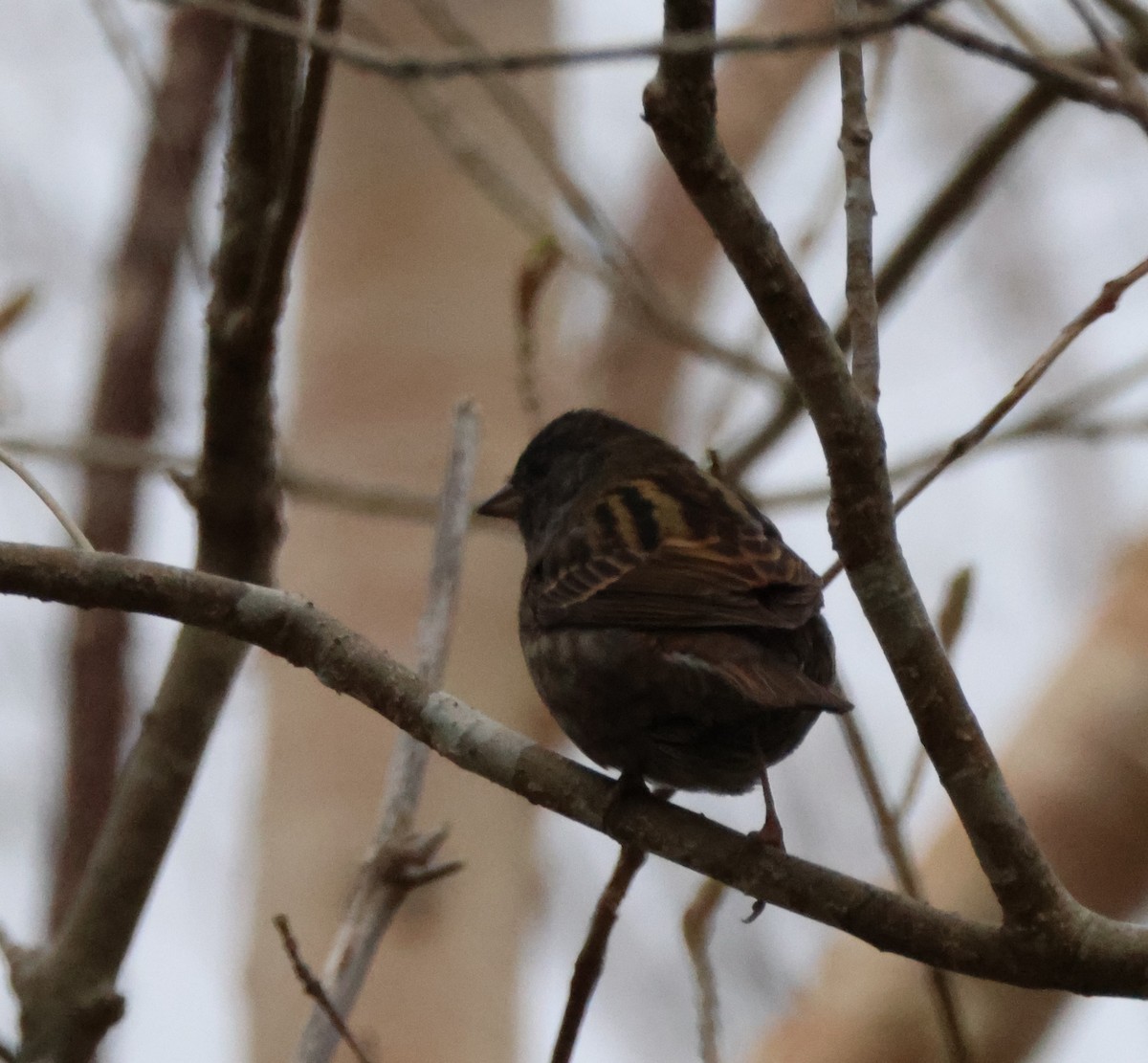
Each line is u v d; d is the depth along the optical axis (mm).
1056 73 6352
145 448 12414
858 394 6566
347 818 12383
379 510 12977
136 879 8883
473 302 14250
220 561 8914
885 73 9461
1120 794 11586
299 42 8188
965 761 6738
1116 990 6824
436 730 7809
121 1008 8891
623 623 8328
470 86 14758
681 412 15539
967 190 12203
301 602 7844
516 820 12844
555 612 8773
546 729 13758
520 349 9945
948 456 7387
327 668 7824
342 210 14547
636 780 7742
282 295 8273
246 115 8203
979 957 6938
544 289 14688
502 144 14727
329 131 14664
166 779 8891
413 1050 11867
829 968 11695
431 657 8781
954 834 11820
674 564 8516
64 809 11180
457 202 14469
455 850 12523
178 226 12328
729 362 12633
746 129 16781
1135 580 12367
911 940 7027
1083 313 7414
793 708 7332
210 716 8938
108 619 11508
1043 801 11688
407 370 14055
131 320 12539
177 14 11930
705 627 8172
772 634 8281
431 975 12086
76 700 11367
